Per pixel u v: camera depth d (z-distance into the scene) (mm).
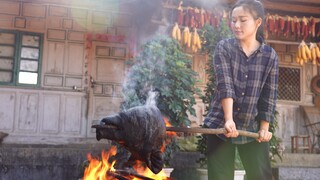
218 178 3262
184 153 7277
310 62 10672
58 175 7363
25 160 7203
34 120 8914
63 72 9211
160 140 2330
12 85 8906
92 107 9266
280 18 8727
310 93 10586
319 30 9211
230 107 3051
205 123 3326
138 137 2264
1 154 7066
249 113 3205
